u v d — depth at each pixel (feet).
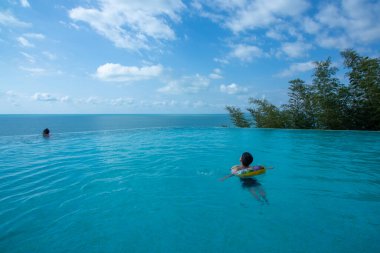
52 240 7.47
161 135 38.96
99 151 24.20
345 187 12.40
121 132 43.50
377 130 40.09
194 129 48.88
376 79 36.37
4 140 32.27
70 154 22.53
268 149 24.80
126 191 12.14
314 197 10.98
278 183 13.17
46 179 14.32
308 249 6.77
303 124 47.21
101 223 8.61
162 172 15.94
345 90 39.47
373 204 10.06
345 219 8.64
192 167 17.39
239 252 6.72
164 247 7.03
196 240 7.40
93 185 13.11
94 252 6.82
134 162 19.07
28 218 9.02
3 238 7.58
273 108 50.85
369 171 15.61
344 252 6.59
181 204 10.35
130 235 7.75
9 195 11.53
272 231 7.87
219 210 9.68
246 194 11.51
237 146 27.07
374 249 6.72
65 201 10.76
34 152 23.66
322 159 19.60
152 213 9.45
